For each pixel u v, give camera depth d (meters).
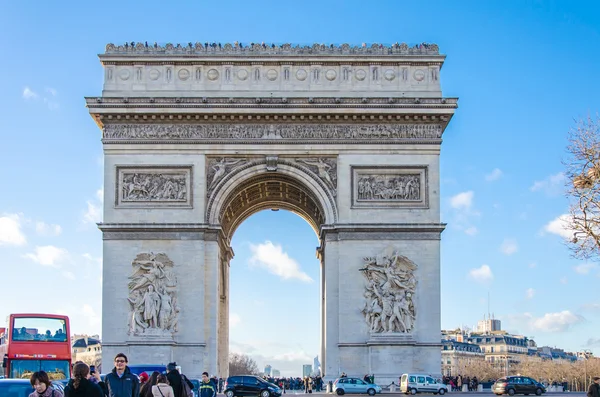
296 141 135.12
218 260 135.75
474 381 181.00
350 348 131.12
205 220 133.75
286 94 135.88
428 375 127.69
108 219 133.25
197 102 133.88
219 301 139.62
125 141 134.50
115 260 132.12
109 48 136.38
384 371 130.25
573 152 85.25
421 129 135.88
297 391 187.25
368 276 132.88
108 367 129.50
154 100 133.62
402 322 131.25
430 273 132.88
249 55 136.50
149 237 132.88
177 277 132.25
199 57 136.00
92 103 133.25
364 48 137.25
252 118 134.88
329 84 136.62
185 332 131.12
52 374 98.12
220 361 146.25
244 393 127.94
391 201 134.50
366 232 133.75
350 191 134.50
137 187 133.88
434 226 133.38
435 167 135.00
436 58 136.75
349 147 135.25
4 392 51.88
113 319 130.75
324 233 134.62
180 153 134.75
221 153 135.12
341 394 126.44
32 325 99.50
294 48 137.00
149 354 129.62
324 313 147.38
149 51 136.25
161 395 50.59
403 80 137.00
